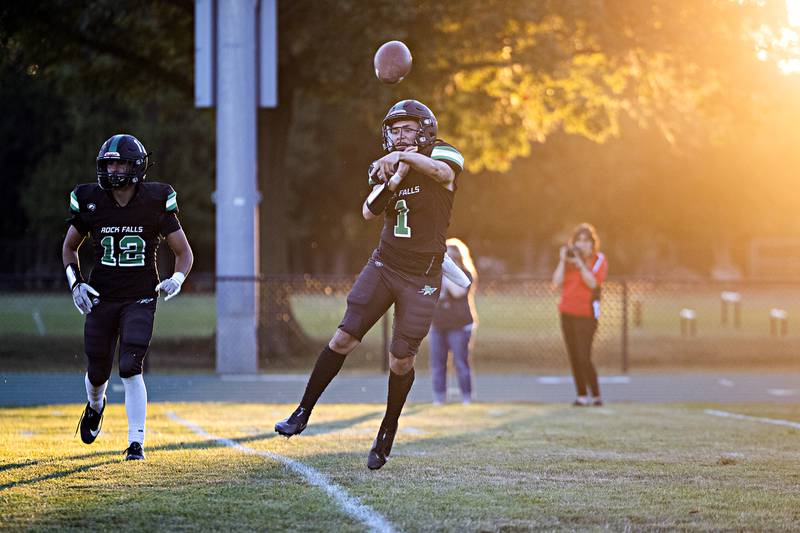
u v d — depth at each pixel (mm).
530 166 146875
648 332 91375
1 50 62031
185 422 30109
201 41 55281
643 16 59844
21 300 121125
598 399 40438
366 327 19109
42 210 134625
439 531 14727
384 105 61469
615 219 172625
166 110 79938
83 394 43281
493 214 160250
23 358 59938
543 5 57938
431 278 19047
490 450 23812
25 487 17328
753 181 164500
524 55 59406
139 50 66000
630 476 19953
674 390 51812
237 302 54812
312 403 19250
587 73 67375
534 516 15875
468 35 58750
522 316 108938
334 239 181500
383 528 14812
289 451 22547
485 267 183625
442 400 41000
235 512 15703
